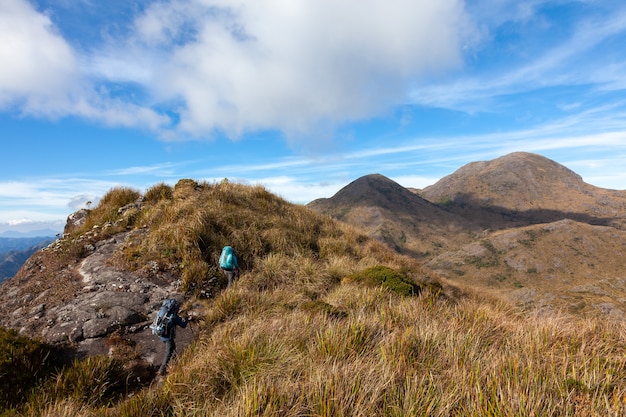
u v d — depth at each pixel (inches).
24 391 170.1
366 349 157.1
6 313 253.8
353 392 114.0
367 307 240.8
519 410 96.0
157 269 322.3
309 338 176.6
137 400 142.8
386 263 506.9
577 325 182.2
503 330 184.5
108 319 240.7
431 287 346.0
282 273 362.6
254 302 285.4
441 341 157.9
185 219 391.9
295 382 128.4
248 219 452.4
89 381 176.6
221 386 147.5
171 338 208.4
